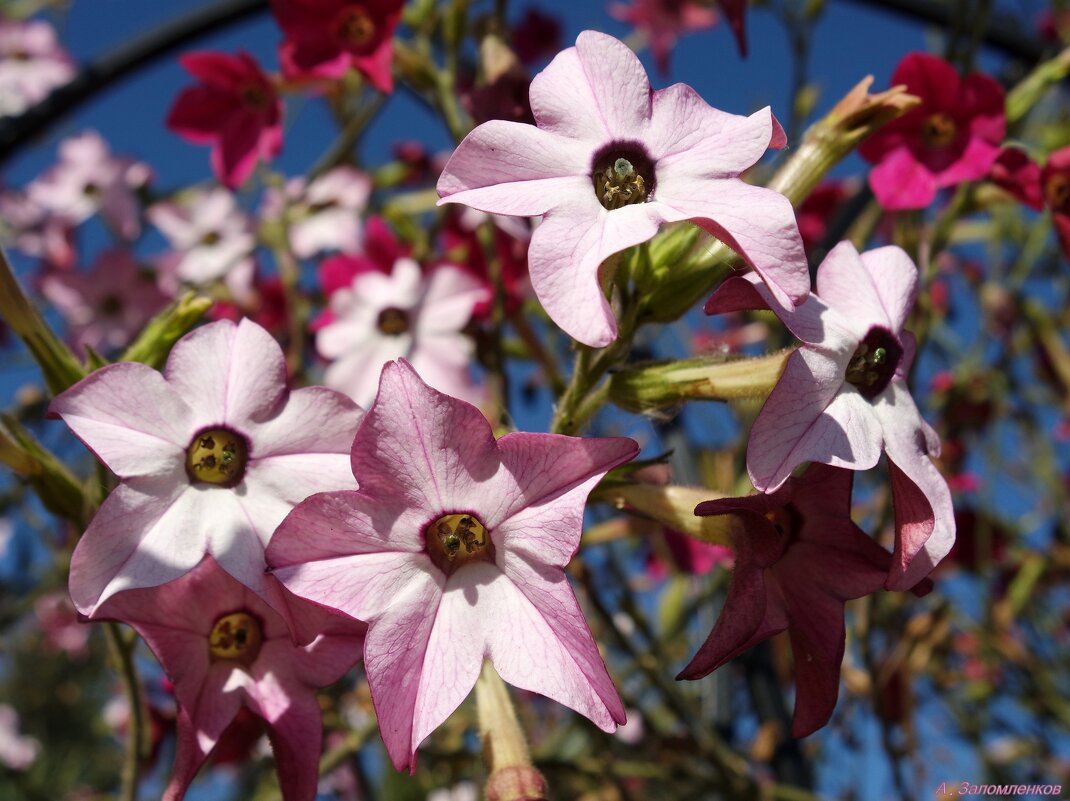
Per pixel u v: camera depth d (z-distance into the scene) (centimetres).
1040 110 54
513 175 22
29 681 99
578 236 22
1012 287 52
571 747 45
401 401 22
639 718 47
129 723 28
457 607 22
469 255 40
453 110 39
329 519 22
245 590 23
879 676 40
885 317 24
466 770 41
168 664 23
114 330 51
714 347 27
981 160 31
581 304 21
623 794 40
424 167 52
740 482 38
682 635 49
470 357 38
